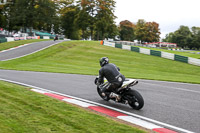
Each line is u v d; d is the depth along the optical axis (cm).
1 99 594
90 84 1020
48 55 3080
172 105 659
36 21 7094
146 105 649
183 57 3059
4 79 1062
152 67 2550
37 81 1048
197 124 486
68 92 807
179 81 1327
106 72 617
